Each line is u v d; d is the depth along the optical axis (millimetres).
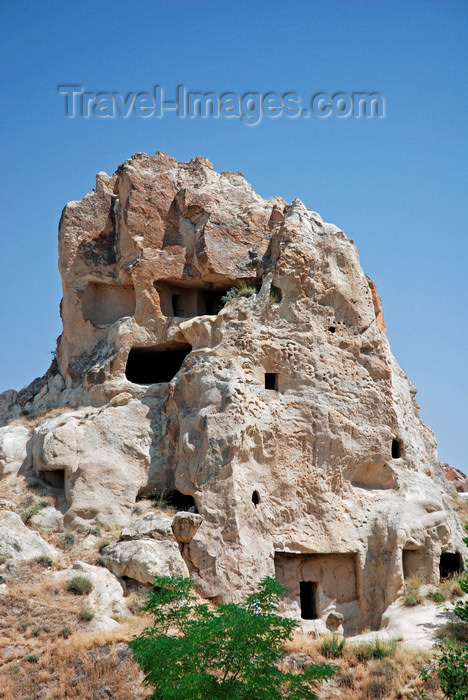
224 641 22328
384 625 30531
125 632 26875
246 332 33656
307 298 34750
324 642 27609
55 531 32156
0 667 25672
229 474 31109
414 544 32219
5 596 27875
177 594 23250
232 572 30047
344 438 33719
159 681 21891
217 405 32219
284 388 33656
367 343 35375
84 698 25031
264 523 31562
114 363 35250
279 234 35500
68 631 26953
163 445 33938
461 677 23547
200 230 36031
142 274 35781
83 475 32844
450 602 30469
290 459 32719
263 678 22172
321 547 32062
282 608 31422
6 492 33469
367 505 33562
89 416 34312
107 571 29844
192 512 31312
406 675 25922
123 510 32688
